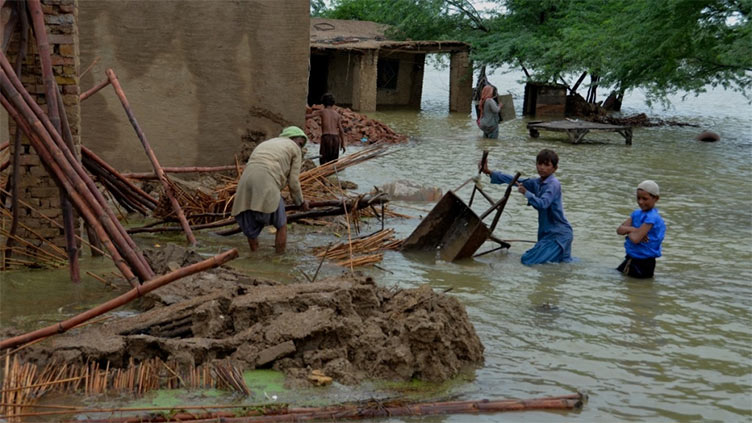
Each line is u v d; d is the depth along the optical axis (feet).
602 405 16.90
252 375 17.58
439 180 46.39
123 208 34.47
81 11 38.37
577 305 23.91
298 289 19.99
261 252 29.19
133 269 22.98
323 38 104.17
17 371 16.65
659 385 18.13
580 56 88.99
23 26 24.40
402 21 110.42
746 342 21.16
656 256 27.22
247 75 41.04
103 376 17.01
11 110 22.48
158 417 15.40
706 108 121.60
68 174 22.53
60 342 17.99
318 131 70.33
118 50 39.11
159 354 18.06
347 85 108.17
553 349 20.17
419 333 17.81
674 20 73.05
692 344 20.89
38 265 25.79
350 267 27.45
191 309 19.63
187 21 39.83
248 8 40.47
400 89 111.55
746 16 70.33
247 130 41.52
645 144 70.33
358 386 17.33
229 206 33.04
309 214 31.48
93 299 22.58
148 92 39.78
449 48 101.65
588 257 29.99
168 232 31.76
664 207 40.88
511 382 17.98
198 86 40.45
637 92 150.71
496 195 42.09
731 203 42.34
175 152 40.55
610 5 96.27
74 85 26.09
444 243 29.94
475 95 102.06
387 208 36.99
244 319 19.12
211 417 15.52
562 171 52.42
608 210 39.37
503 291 25.12
